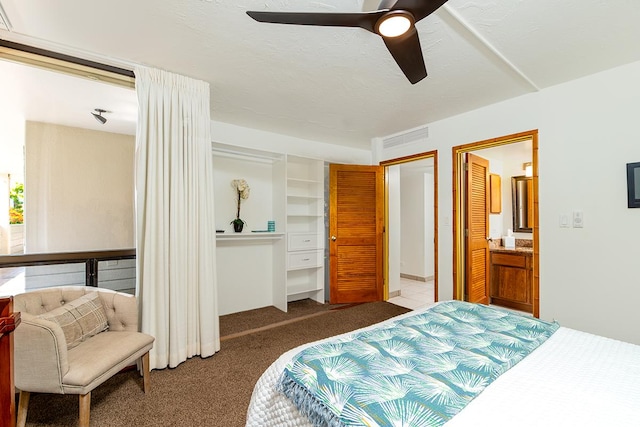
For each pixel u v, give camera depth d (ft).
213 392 6.34
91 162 9.12
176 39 6.03
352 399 2.92
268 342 8.99
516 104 8.79
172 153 7.38
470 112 9.96
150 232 7.03
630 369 3.58
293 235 12.62
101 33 5.83
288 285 13.66
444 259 10.72
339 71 7.30
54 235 8.50
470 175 10.72
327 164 14.67
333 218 13.41
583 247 7.50
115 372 5.41
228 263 11.82
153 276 7.07
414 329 4.76
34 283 7.57
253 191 12.48
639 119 6.72
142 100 7.02
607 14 5.16
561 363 3.74
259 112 10.17
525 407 2.85
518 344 4.19
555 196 7.98
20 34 5.84
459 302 6.42
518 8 5.04
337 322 10.89
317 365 3.55
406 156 12.26
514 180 14.07
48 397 6.10
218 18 5.37
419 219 18.24
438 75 7.46
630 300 6.82
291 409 3.38
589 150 7.42
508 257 12.24
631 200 6.73
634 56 6.55
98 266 8.34
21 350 4.71
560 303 7.87
